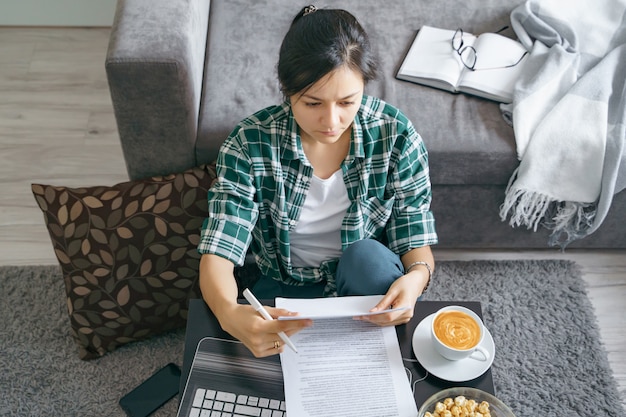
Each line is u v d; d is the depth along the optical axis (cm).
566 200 182
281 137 140
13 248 207
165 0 170
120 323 177
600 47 191
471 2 209
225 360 127
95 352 181
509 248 210
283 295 162
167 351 184
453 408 117
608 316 196
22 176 225
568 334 189
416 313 135
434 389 125
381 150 143
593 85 180
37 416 173
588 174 177
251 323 124
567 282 200
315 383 123
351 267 144
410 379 126
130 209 176
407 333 131
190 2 173
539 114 181
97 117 242
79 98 247
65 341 186
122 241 174
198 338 130
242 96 184
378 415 120
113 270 174
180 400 123
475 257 208
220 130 178
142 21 165
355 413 120
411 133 144
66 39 266
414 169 147
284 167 143
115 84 162
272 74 189
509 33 202
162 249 175
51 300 194
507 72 189
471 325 128
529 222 190
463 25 204
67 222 176
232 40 197
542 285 199
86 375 180
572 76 185
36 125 239
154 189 178
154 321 179
